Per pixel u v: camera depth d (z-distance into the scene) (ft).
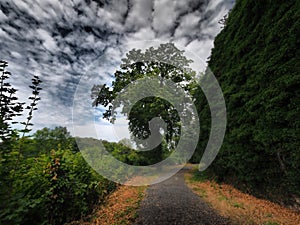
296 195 11.53
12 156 6.10
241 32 20.35
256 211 10.85
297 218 9.86
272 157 13.61
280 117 11.20
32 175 7.31
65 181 8.49
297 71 10.40
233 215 10.09
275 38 13.03
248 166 15.97
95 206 11.66
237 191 17.01
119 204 12.36
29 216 6.68
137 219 9.50
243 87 17.33
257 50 16.07
